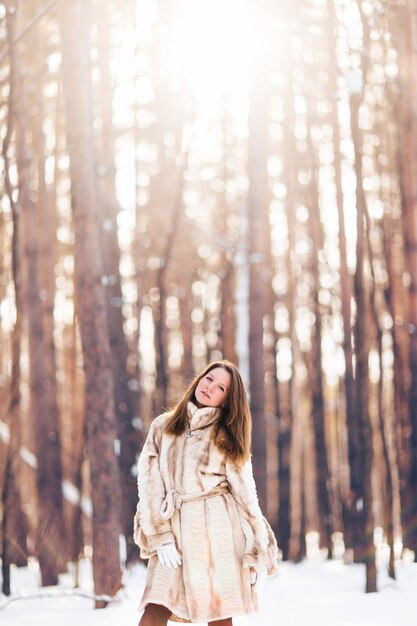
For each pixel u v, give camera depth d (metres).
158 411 12.09
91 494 7.41
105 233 10.84
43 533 10.14
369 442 8.56
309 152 13.77
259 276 11.57
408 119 11.33
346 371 12.39
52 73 12.05
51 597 8.27
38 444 10.59
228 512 4.31
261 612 7.15
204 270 19.67
